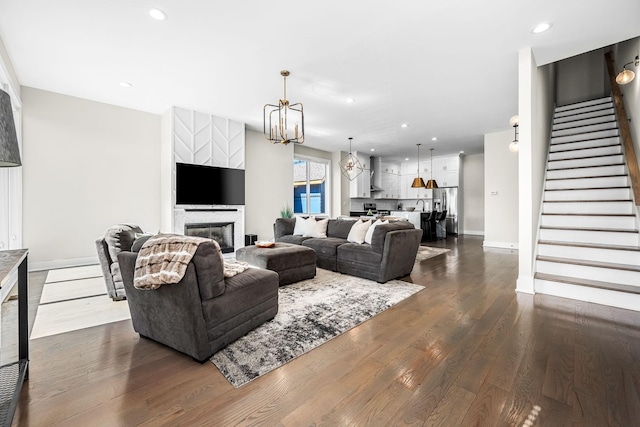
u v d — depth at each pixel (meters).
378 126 6.11
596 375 1.64
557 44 3.05
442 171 9.66
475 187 9.35
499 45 3.06
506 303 2.85
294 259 3.60
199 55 3.27
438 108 5.02
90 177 4.65
